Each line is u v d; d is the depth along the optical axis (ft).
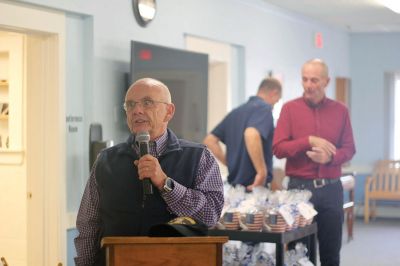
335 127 17.34
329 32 39.42
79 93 19.44
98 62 19.75
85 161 19.52
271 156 21.25
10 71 21.52
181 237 7.77
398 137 43.04
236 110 21.34
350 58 43.19
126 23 20.98
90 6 19.33
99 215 9.56
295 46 34.45
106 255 7.84
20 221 21.34
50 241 18.63
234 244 15.69
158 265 7.69
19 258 21.34
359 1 30.71
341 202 17.11
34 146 18.63
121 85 20.76
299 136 17.35
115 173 9.33
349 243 32.60
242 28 28.78
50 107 18.49
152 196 9.14
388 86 42.88
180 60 22.89
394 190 40.96
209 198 9.36
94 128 18.88
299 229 15.33
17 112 21.45
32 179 18.70
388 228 37.93
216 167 9.55
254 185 20.52
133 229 9.18
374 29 40.93
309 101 17.37
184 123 23.17
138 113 9.11
